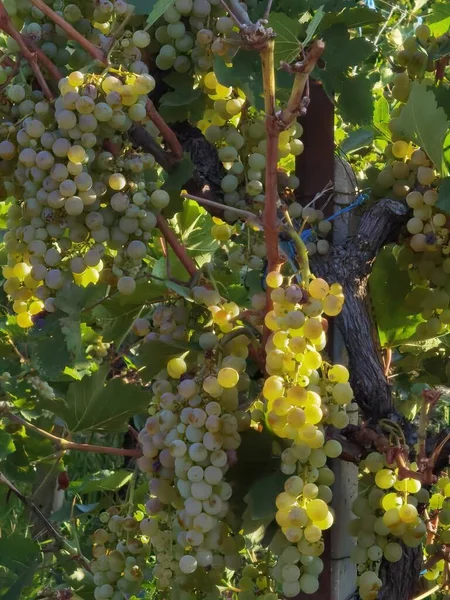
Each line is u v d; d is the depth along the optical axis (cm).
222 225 150
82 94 135
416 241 144
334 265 146
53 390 193
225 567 143
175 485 140
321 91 150
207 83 148
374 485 141
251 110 150
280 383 130
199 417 134
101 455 324
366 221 147
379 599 143
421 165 146
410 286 153
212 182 151
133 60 140
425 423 146
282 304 130
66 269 143
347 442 141
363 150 197
